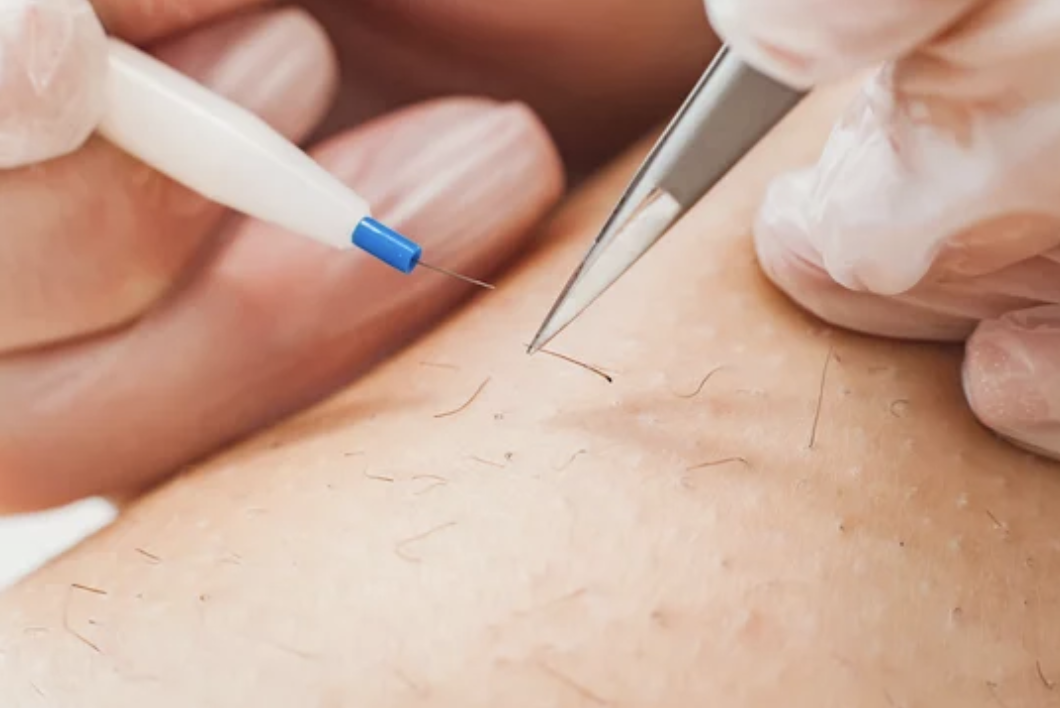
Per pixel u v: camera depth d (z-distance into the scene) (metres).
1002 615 0.12
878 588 0.12
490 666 0.12
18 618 0.13
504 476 0.13
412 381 0.14
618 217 0.12
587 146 0.17
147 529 0.13
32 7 0.13
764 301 0.14
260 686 0.12
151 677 0.12
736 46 0.11
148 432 0.14
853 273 0.13
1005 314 0.13
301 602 0.12
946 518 0.12
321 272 0.14
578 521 0.12
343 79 0.16
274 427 0.14
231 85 0.14
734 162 0.12
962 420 0.13
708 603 0.12
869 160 0.13
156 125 0.13
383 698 0.12
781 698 0.12
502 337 0.14
